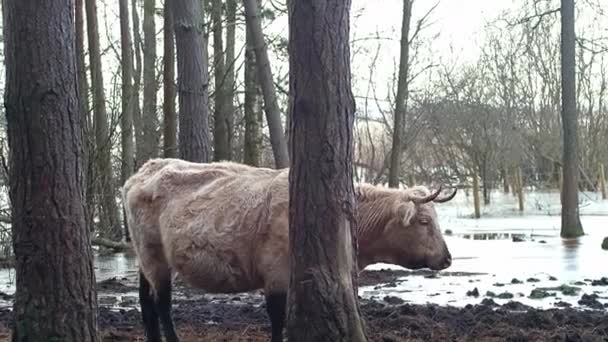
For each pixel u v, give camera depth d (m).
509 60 43.94
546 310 10.74
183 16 16.34
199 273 8.23
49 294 6.77
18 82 6.76
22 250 6.79
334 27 6.82
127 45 25.55
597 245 19.78
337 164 6.84
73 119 6.92
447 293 12.91
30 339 6.75
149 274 8.80
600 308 11.08
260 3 22.78
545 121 44.38
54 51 6.80
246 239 7.95
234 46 26.83
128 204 8.98
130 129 24.50
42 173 6.75
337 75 6.84
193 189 8.48
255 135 24.73
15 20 6.76
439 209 37.56
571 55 22.30
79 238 6.91
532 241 21.25
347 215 6.91
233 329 9.94
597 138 45.91
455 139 42.00
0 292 13.92
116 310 11.73
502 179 47.69
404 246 8.55
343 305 6.82
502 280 14.30
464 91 41.88
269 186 7.98
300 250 6.87
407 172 44.75
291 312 6.93
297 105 6.85
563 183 22.33
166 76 20.95
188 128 16.31
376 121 41.94
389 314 10.52
